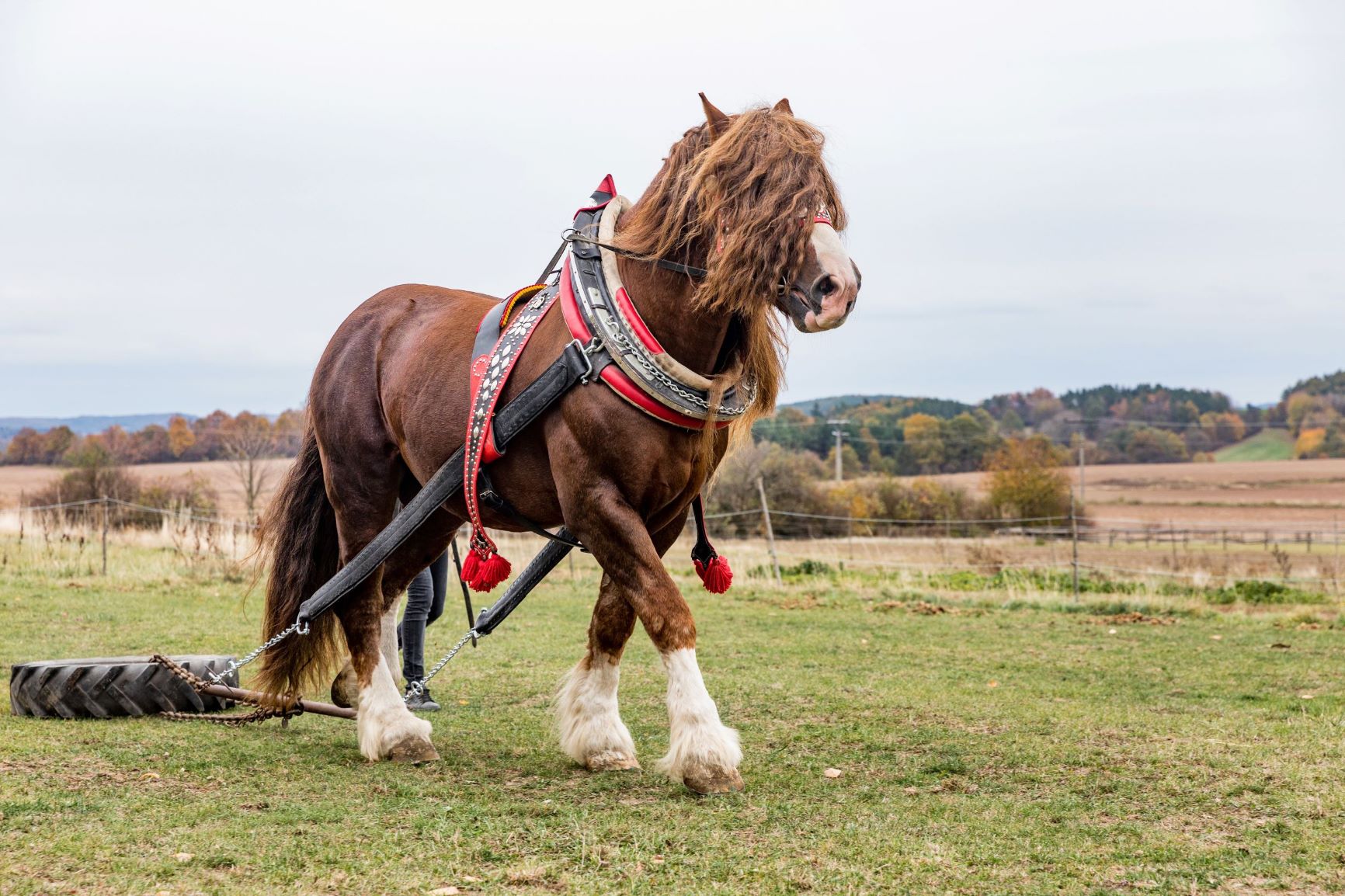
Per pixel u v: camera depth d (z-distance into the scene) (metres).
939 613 12.16
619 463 4.05
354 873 3.24
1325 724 5.55
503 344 4.44
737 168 3.89
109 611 10.58
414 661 6.19
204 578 14.03
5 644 8.36
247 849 3.43
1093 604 12.58
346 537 5.14
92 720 5.53
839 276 3.73
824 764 4.70
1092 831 3.69
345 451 5.13
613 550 4.09
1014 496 41.62
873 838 3.58
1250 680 7.27
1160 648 9.02
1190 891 3.12
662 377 3.99
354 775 4.49
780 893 3.09
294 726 5.62
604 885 3.14
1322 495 75.06
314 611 4.95
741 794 4.10
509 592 4.90
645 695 6.58
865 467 64.50
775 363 4.31
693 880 3.18
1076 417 108.00
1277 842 3.57
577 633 9.62
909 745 5.07
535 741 5.23
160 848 3.44
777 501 33.44
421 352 4.92
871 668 7.78
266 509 5.46
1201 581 16.52
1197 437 109.19
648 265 4.13
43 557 15.43
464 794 4.18
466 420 4.61
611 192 4.55
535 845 3.52
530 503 4.49
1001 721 5.68
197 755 4.77
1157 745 5.03
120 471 29.55
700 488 4.35
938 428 68.56
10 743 4.85
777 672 7.49
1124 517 59.09
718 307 4.00
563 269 4.35
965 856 3.41
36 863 3.26
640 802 4.03
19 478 45.38
